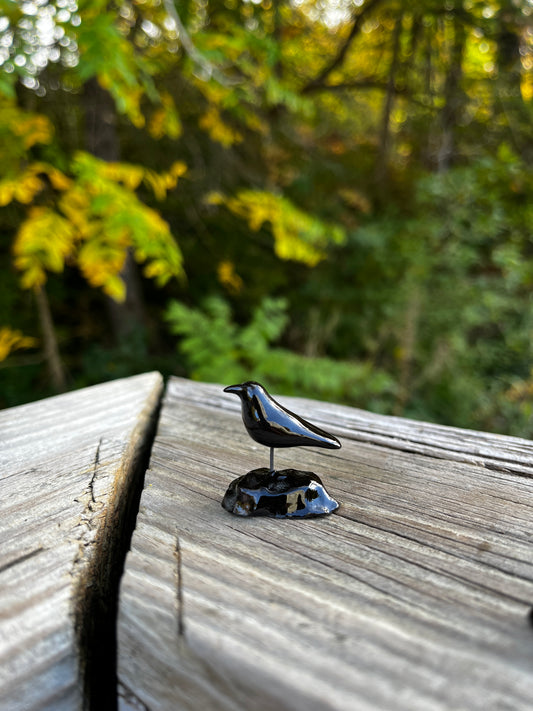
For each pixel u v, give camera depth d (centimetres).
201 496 115
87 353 657
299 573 85
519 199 642
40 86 552
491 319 700
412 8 586
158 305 811
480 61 680
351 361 661
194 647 69
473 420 596
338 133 887
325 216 765
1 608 77
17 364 596
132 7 489
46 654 70
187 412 176
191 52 366
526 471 125
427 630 70
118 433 149
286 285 787
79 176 317
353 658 65
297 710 61
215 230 769
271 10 571
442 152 741
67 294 721
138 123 391
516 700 58
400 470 129
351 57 791
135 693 75
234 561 89
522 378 661
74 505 108
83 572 87
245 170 739
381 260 690
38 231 328
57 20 290
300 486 108
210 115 568
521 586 82
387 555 91
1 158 336
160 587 80
